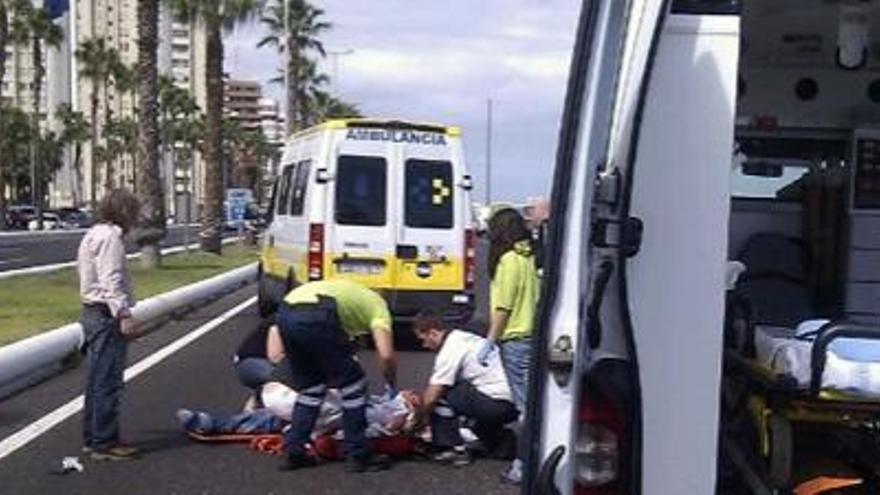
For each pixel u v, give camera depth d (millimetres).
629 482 3000
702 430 2990
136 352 14758
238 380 11297
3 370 11164
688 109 2963
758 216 6098
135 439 9344
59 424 9906
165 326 18188
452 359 8422
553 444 3045
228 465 8484
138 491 7762
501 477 8070
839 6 5078
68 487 7844
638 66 2930
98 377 8562
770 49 5633
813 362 3621
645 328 2977
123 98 120750
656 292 2971
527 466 3062
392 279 15227
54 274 28859
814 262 6000
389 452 8586
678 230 2967
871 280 5871
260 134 113000
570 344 3008
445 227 15375
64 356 13250
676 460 2998
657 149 2965
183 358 14203
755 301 5395
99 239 8430
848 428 4043
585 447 3023
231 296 24828
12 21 82688
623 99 2949
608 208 2955
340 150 15211
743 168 6090
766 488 3898
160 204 30078
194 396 11352
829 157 6043
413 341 15750
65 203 130875
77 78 107812
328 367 8180
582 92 2975
